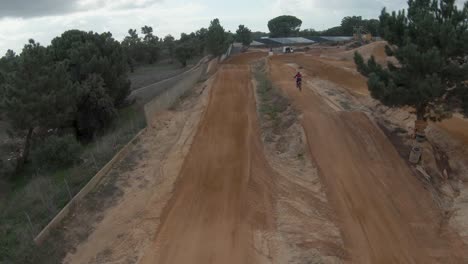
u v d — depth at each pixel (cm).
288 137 2320
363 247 1354
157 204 1662
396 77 1888
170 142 2409
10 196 2278
